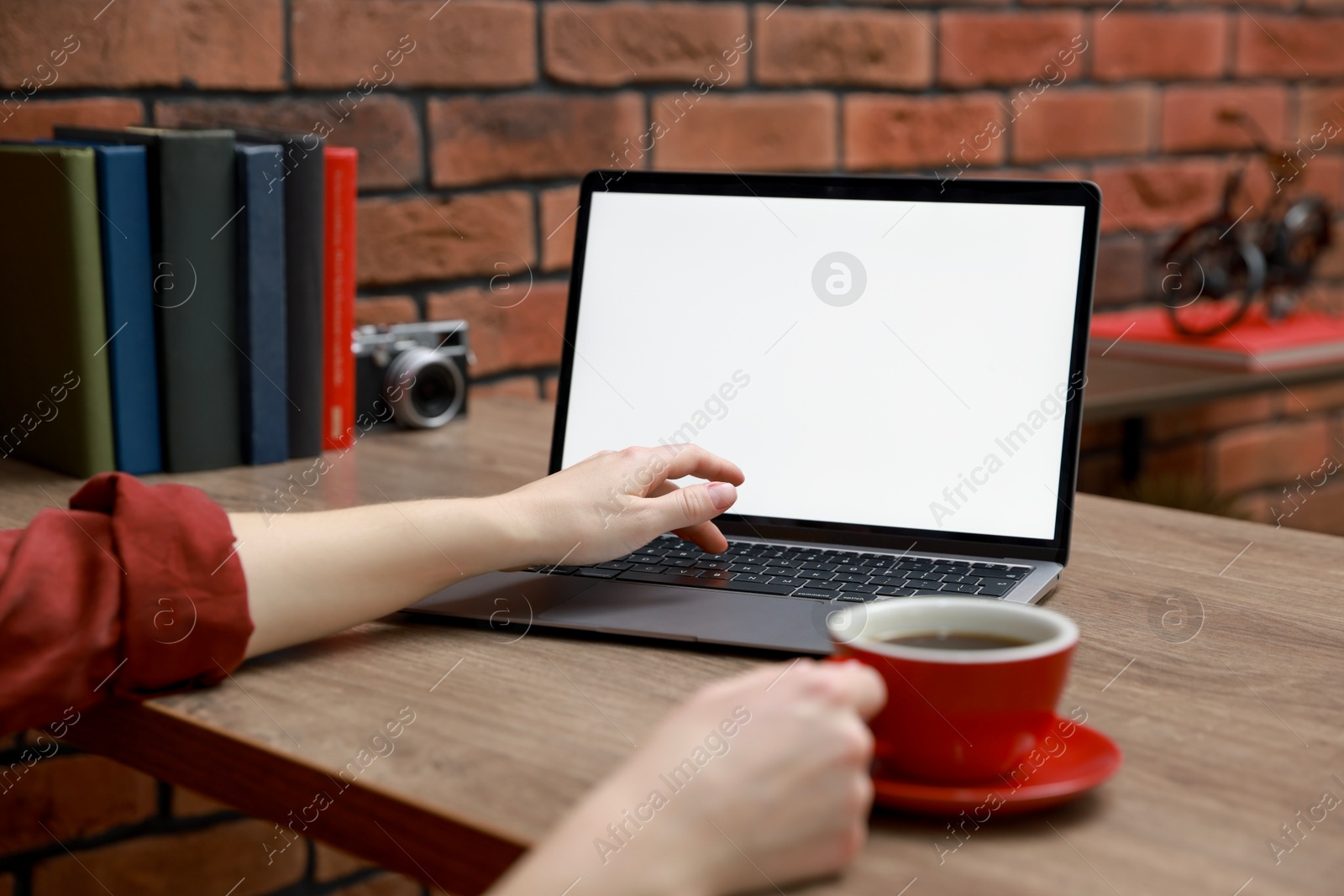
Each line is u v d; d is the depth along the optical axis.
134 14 1.10
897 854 0.42
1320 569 0.76
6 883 1.10
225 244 0.97
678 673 0.59
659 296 0.82
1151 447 2.02
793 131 1.55
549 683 0.57
